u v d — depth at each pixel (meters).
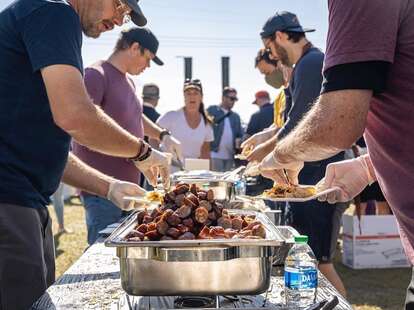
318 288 1.47
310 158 1.43
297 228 3.10
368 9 1.20
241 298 1.40
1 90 1.63
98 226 3.23
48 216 1.83
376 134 1.35
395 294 3.90
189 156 5.21
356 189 1.79
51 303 1.37
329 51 1.27
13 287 1.63
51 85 1.55
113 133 1.71
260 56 4.38
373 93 1.25
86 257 1.87
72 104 1.55
